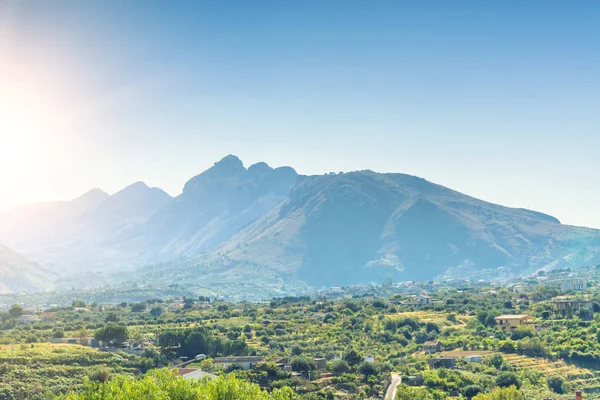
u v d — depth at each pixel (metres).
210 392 155.50
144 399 148.50
